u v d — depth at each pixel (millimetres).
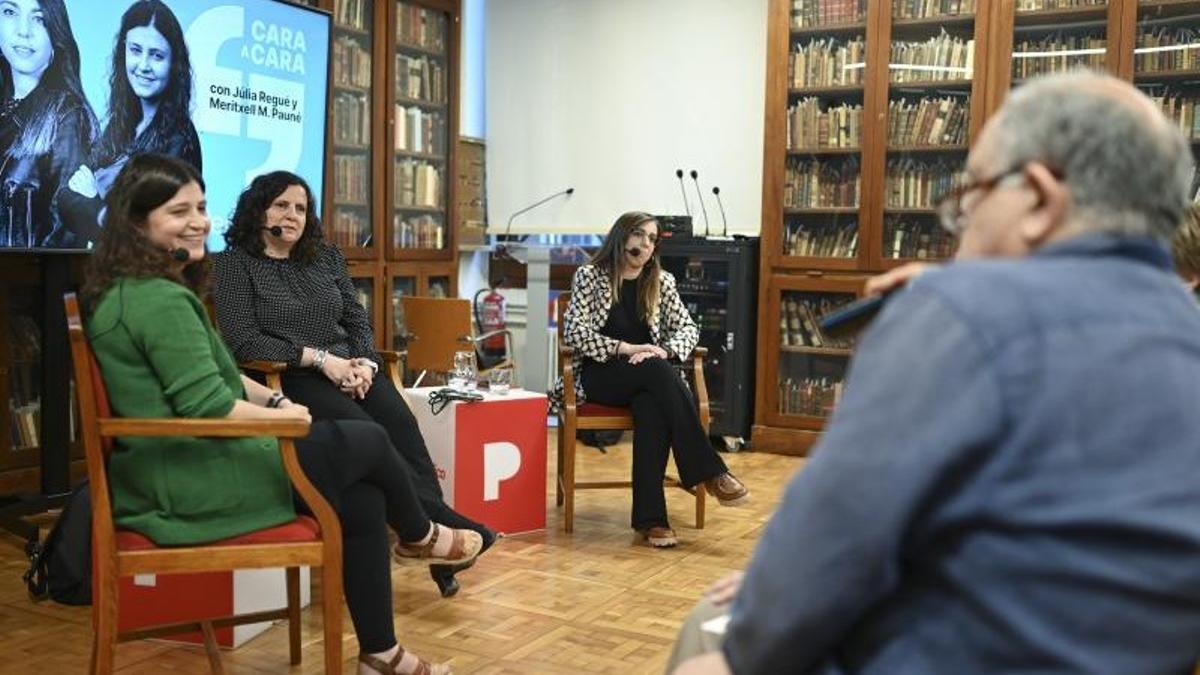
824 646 892
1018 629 815
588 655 2461
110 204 1924
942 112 4914
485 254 6438
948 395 813
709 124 5832
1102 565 799
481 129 6430
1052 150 893
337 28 5047
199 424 1784
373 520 2115
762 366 5258
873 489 822
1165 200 889
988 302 837
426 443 3490
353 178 5195
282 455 1892
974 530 832
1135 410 805
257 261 2936
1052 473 808
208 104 3955
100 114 3502
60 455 3412
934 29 4926
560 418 3848
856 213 5109
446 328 4516
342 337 3080
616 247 3658
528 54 6266
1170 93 4523
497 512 3508
